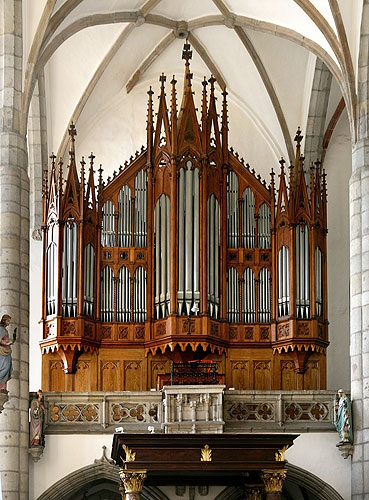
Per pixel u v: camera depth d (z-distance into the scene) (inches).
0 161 1171.3
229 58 1528.1
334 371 1489.9
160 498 1169.4
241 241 1381.6
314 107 1508.4
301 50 1485.0
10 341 1033.5
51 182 1374.3
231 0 1412.4
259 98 1541.6
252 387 1350.9
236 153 1406.3
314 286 1355.8
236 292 1369.3
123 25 1459.2
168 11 1464.1
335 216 1533.0
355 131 1234.0
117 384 1339.8
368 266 1182.3
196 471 1035.9
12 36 1195.9
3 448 1126.4
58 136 1531.7
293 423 1190.9
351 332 1192.2
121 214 1380.4
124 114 1574.8
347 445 1167.0
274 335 1357.0
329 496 1173.1
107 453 1170.6
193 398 1163.9
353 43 1253.1
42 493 1155.3
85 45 1478.8
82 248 1346.0
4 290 1139.9
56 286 1336.1
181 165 1370.6
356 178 1212.5
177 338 1317.7
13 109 1188.5
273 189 1393.9
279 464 994.7
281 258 1371.8
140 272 1364.4
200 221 1357.0
